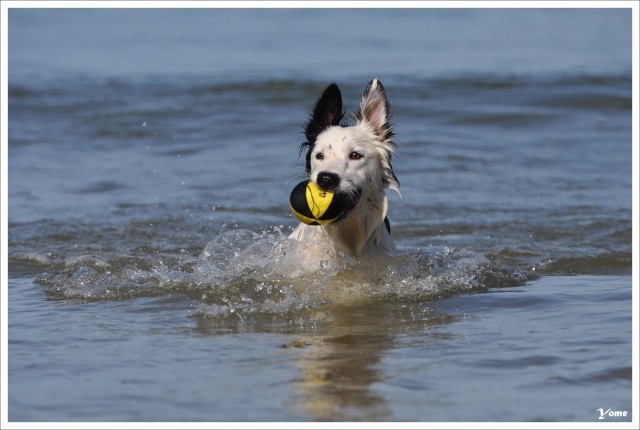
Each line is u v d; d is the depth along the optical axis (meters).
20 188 16.61
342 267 10.77
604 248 12.80
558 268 11.93
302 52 33.12
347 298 10.05
